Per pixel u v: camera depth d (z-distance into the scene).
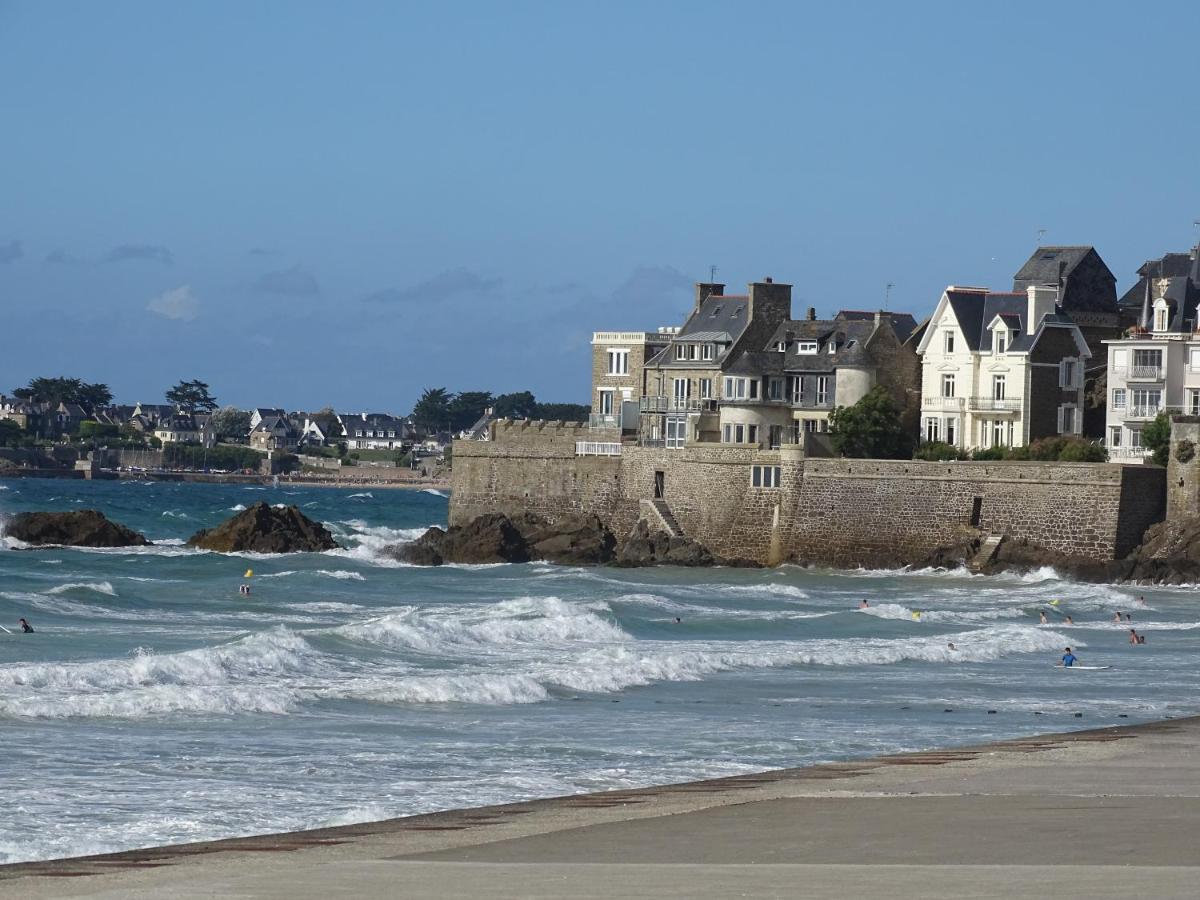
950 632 104.00
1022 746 57.62
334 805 47.25
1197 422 134.75
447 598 117.94
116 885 35.69
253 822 45.00
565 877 36.06
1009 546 137.38
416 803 47.72
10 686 65.50
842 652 87.75
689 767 54.16
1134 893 33.47
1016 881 34.88
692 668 80.69
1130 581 132.62
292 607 105.75
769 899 33.56
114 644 81.75
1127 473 134.62
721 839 40.50
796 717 66.25
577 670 76.38
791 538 146.12
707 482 150.00
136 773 51.16
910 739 60.97
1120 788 48.06
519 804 46.53
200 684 69.12
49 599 99.94
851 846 39.38
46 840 42.53
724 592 123.94
